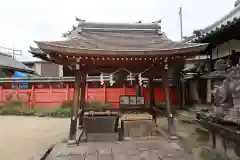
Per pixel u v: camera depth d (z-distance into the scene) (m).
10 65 25.50
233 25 7.48
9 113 17.62
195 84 15.45
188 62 13.71
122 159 5.81
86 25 8.70
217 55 10.84
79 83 7.43
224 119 4.90
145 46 7.55
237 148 4.47
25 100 19.36
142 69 7.88
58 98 19.45
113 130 7.96
